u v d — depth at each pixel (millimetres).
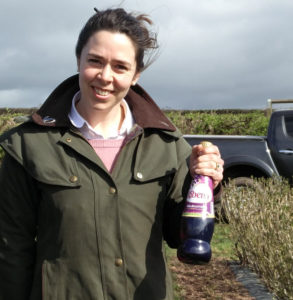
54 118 1792
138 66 1814
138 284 1716
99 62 1718
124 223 1722
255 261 4875
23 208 1804
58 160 1746
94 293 1678
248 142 7816
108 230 1705
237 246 5543
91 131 1816
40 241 1769
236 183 7680
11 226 1809
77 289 1686
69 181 1714
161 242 1830
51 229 1732
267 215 4793
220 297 4371
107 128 1876
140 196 1761
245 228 5098
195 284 4754
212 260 5504
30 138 1786
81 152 1742
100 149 1823
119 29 1703
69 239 1695
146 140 1841
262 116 11273
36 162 1736
